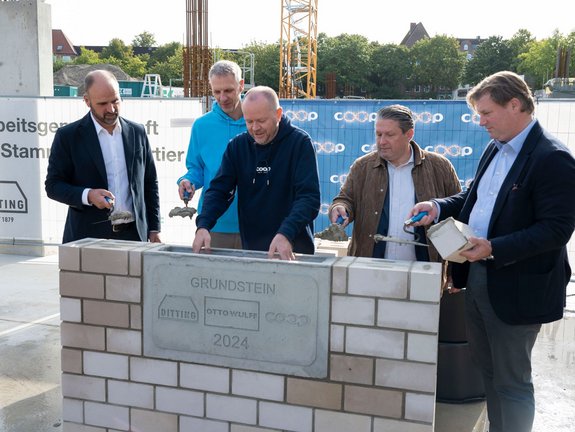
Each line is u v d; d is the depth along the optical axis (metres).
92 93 3.14
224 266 2.35
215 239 3.61
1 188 7.24
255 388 2.37
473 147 6.04
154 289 2.45
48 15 7.64
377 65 87.56
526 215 2.36
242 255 2.58
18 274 6.42
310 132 6.43
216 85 3.48
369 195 3.10
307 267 2.24
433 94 89.50
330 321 2.24
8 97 7.04
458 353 3.40
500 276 2.40
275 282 2.29
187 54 14.27
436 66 87.81
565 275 2.48
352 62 84.94
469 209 2.65
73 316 2.59
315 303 2.25
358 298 2.20
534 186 2.31
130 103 6.90
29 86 7.53
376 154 3.17
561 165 2.25
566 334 4.62
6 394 3.47
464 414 3.32
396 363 2.19
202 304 2.39
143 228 3.55
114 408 2.59
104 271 2.51
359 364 2.23
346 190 3.22
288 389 2.33
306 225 2.71
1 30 7.48
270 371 2.34
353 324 2.21
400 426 2.21
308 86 39.69
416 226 2.79
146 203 3.73
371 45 90.81
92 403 2.62
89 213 3.33
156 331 2.47
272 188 2.83
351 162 6.39
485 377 2.73
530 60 81.69
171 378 2.48
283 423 2.36
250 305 2.33
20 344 4.30
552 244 2.26
